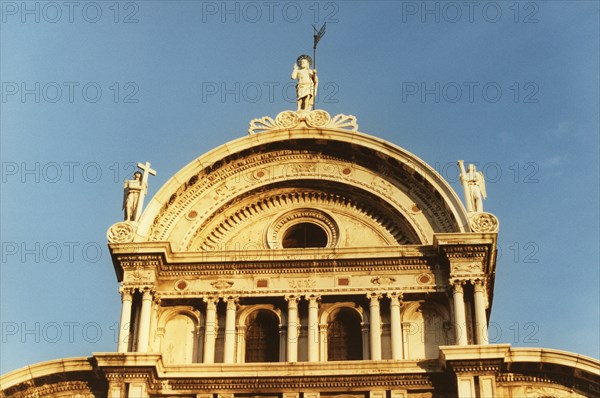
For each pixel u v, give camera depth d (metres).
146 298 126.56
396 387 120.69
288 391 121.00
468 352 119.00
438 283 127.56
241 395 121.44
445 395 120.56
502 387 120.88
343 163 136.00
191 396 121.75
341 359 126.25
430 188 132.38
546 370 120.94
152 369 120.50
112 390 120.19
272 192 135.88
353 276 128.38
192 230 132.38
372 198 133.88
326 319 127.38
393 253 128.50
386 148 134.12
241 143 135.62
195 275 129.38
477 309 124.69
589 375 119.69
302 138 135.62
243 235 133.88
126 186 133.62
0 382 122.25
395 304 126.56
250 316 128.75
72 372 122.81
